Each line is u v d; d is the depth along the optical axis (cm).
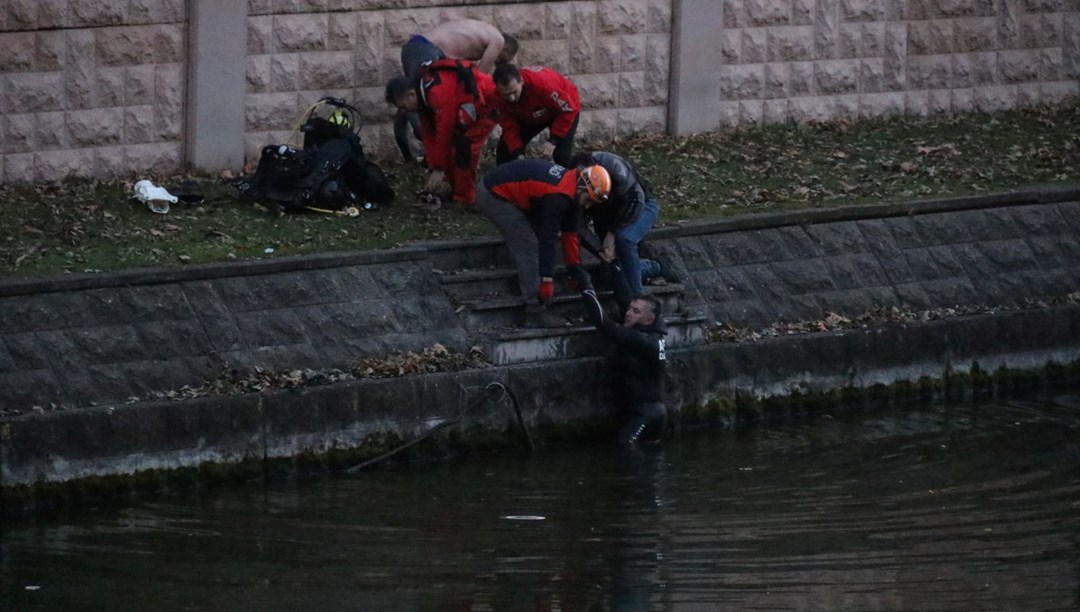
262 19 5506
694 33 6184
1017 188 5772
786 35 6378
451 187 5319
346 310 4597
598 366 4719
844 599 3481
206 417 4206
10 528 3900
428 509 4069
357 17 5647
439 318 4694
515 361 4684
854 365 5053
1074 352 5391
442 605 3434
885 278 5312
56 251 4591
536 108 5000
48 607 3403
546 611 3409
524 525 3953
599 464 4481
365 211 5159
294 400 4312
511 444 4606
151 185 5075
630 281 4762
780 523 3978
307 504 4100
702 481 4312
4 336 4159
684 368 4806
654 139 6175
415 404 4469
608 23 6066
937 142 6338
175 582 3556
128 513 4019
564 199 4609
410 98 5131
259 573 3616
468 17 5831
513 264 4962
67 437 4041
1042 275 5525
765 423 4916
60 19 5222
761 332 5019
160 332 4341
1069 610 3428
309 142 5256
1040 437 4738
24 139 5228
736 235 5203
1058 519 4009
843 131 6419
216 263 4547
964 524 3975
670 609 3422
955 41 6700
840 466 4453
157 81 5409
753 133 6322
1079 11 6912
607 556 3741
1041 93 6912
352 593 3500
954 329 5191
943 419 4944
